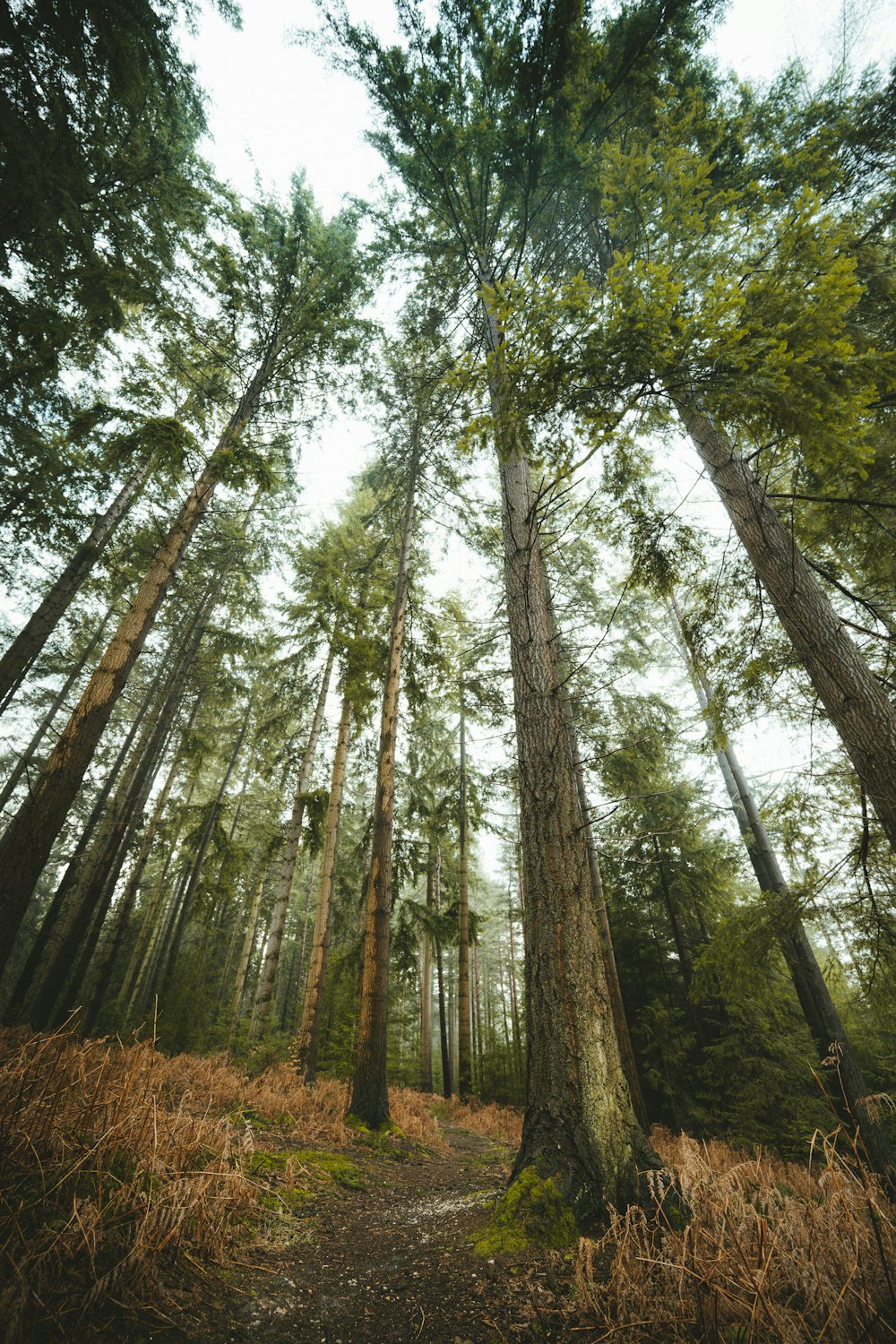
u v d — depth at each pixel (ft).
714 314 9.66
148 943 59.47
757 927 20.92
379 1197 14.21
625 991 40.63
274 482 27.30
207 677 48.26
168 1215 7.66
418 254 30.04
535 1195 10.06
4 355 25.22
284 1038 37.11
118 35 19.27
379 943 25.71
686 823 38.83
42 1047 8.95
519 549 19.26
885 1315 6.03
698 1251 7.23
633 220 15.87
